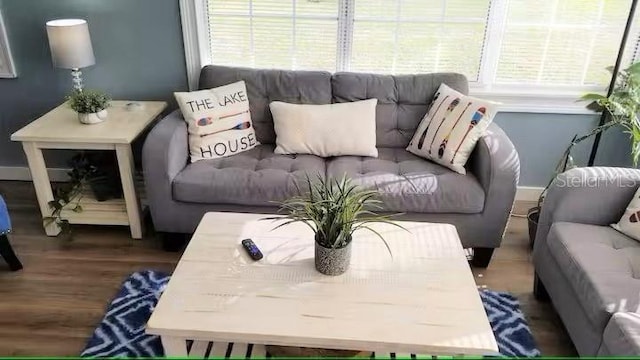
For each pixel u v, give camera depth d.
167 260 2.36
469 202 2.16
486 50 2.73
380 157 2.49
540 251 2.07
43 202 2.45
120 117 2.53
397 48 2.77
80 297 2.11
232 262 1.65
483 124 2.26
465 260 1.69
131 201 2.41
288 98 2.60
